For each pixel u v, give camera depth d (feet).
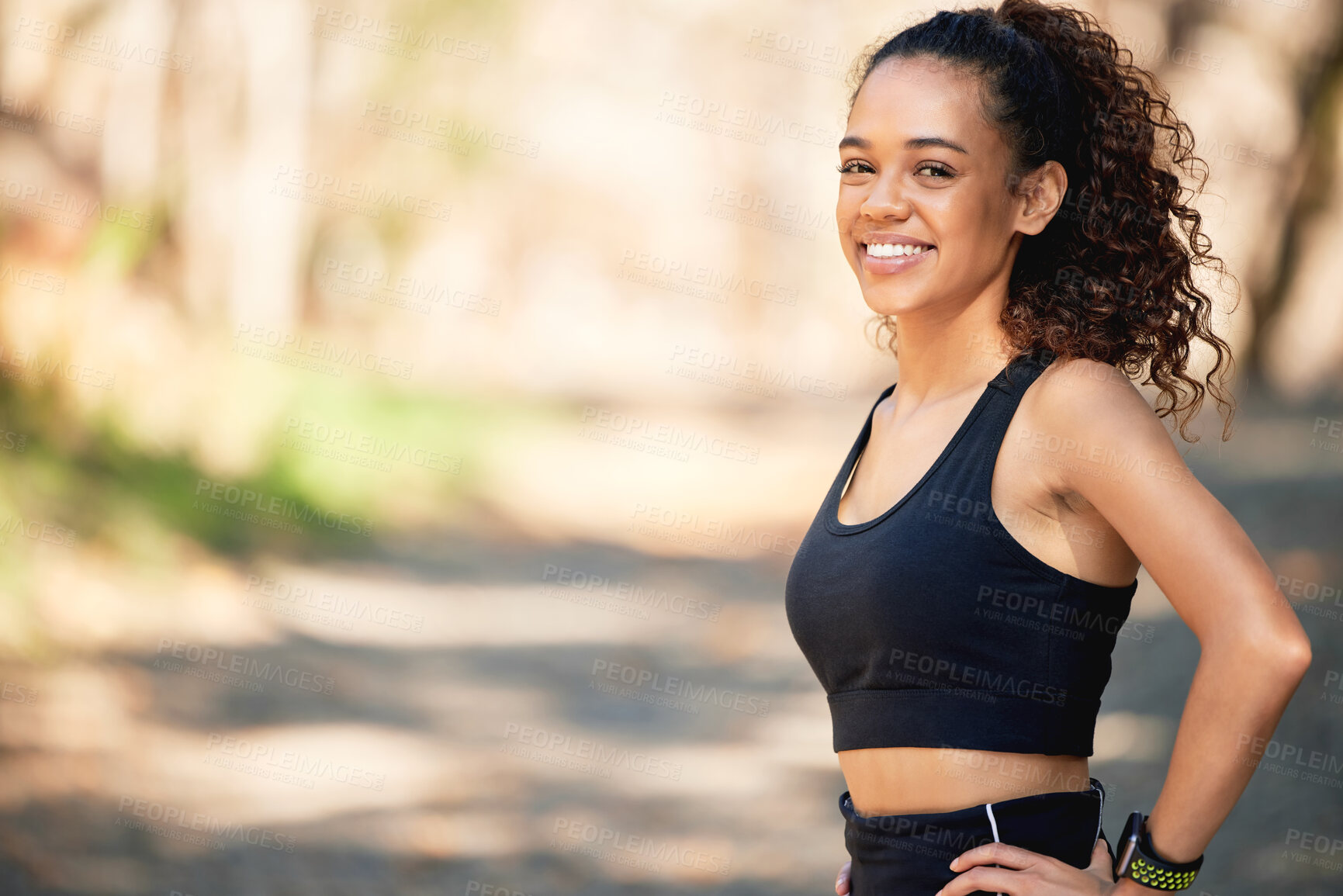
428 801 16.65
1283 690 4.69
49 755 16.17
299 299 48.06
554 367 76.95
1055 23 6.03
